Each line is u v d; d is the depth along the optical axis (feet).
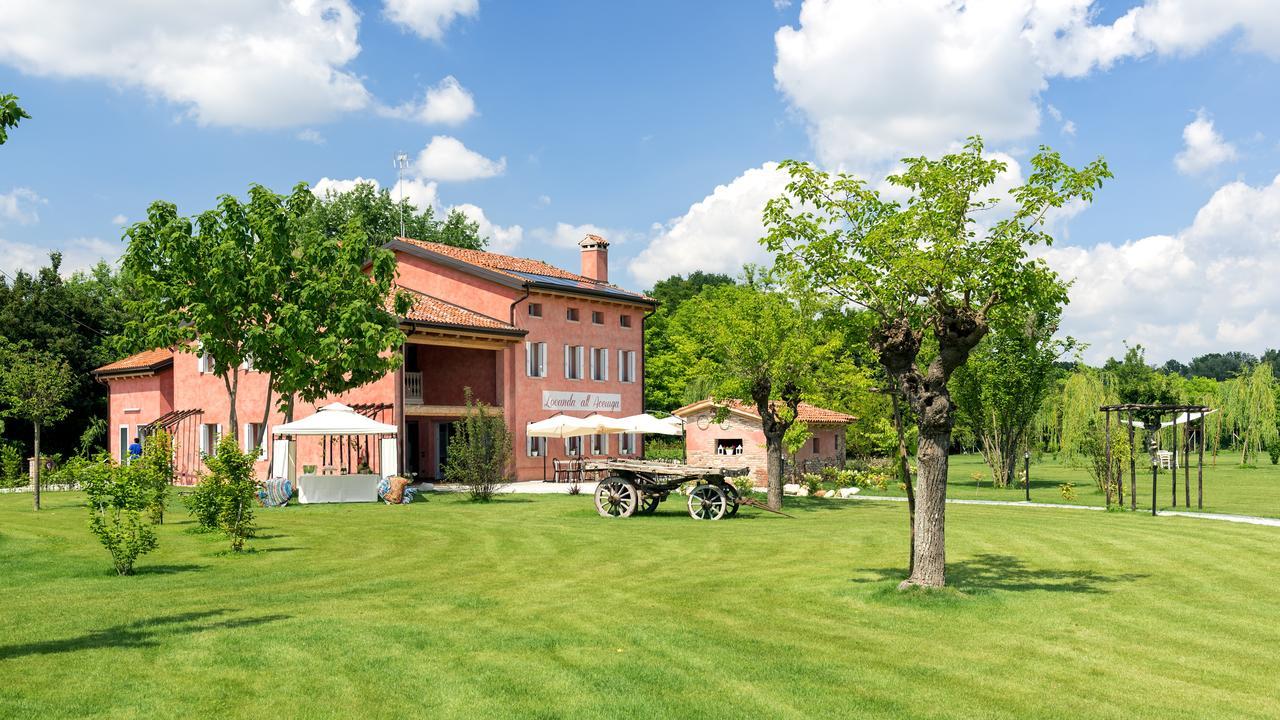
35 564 49.37
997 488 131.85
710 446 135.44
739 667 27.73
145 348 91.50
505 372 124.16
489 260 137.59
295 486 102.78
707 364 94.68
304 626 33.01
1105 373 182.29
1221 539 61.72
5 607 36.88
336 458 116.16
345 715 23.08
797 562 50.47
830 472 127.13
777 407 89.76
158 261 90.58
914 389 39.81
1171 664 28.84
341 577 45.50
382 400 112.98
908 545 57.93
